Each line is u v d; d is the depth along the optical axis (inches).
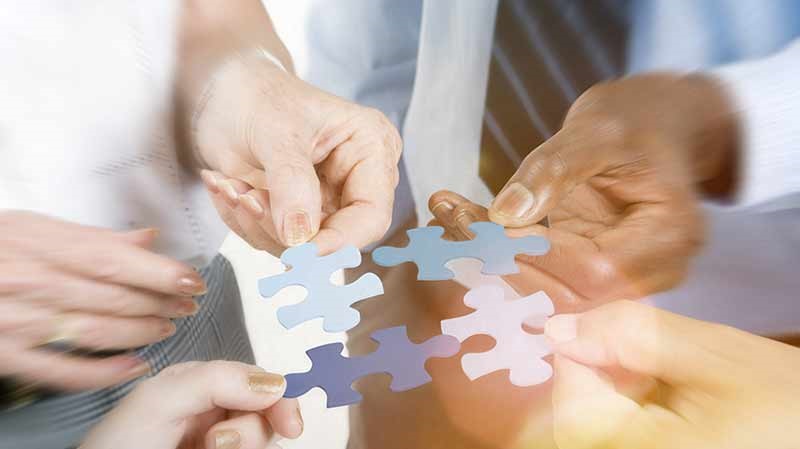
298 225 32.9
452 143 42.5
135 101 38.3
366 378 33.3
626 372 26.8
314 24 45.2
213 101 39.0
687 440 24.0
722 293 32.4
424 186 40.8
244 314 37.5
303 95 39.5
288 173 34.8
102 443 25.4
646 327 26.3
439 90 43.7
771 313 31.8
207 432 25.9
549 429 30.3
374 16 44.1
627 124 35.7
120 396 31.3
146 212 39.2
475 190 39.9
